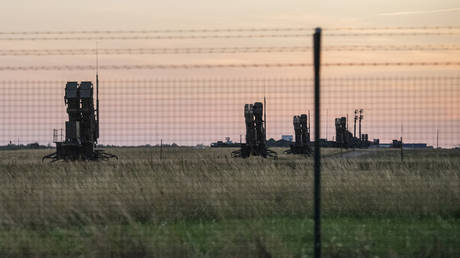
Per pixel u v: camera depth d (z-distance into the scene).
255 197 59.72
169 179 69.62
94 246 41.28
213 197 57.25
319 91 37.84
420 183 64.56
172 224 52.75
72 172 89.19
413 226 52.50
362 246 43.53
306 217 55.78
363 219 56.12
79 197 57.44
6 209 54.88
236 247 41.47
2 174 85.81
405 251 43.00
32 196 59.00
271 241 42.00
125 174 75.81
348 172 79.50
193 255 40.56
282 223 52.84
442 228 51.22
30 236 47.28
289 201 59.34
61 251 43.25
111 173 76.25
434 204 58.06
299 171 82.81
